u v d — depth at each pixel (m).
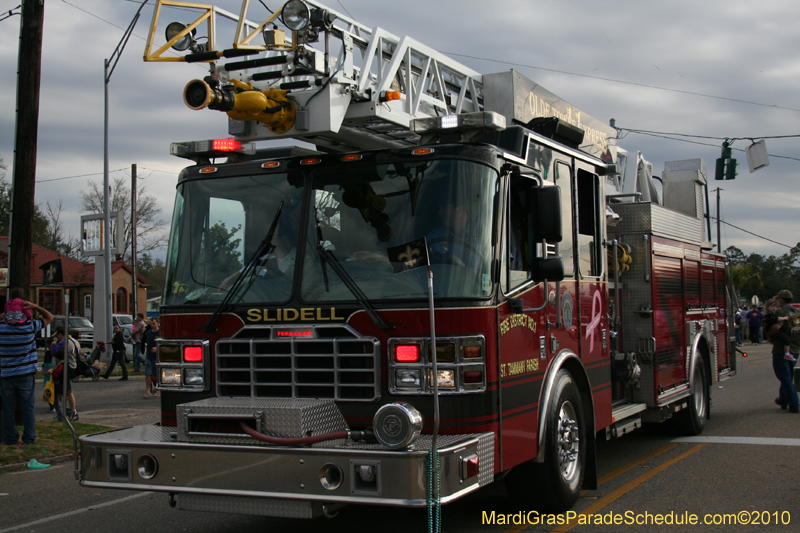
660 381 8.32
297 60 5.34
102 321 24.23
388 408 4.10
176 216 5.58
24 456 8.56
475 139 5.10
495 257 4.82
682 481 6.91
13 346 9.00
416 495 3.98
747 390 15.01
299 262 5.00
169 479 4.58
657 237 8.50
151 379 16.42
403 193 4.90
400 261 4.77
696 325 9.85
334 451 4.14
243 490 4.38
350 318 4.74
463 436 4.43
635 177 11.26
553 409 5.54
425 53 6.81
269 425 4.43
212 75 5.49
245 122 5.76
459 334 4.56
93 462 4.80
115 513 6.32
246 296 5.08
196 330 5.18
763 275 94.19
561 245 6.07
